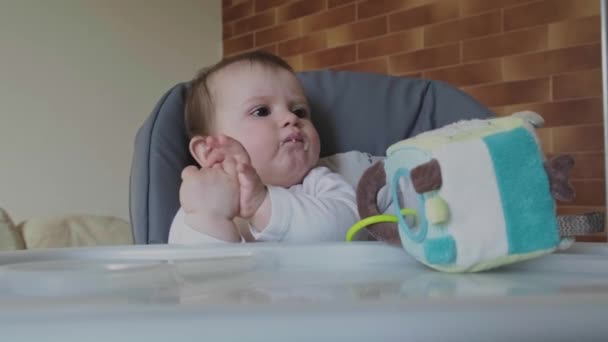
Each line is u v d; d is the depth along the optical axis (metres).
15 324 0.19
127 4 2.35
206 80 1.08
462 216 0.40
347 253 0.48
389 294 0.28
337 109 1.14
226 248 0.47
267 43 2.54
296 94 1.06
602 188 1.60
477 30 1.88
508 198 0.40
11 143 2.06
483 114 1.08
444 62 1.96
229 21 2.64
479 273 0.42
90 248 0.47
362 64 2.20
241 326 0.19
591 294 0.23
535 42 1.75
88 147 2.24
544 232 0.41
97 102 2.27
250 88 1.03
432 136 0.43
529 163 0.41
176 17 2.50
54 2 2.17
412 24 2.05
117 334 0.19
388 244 0.49
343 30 2.26
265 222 0.76
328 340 0.20
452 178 0.40
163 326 0.19
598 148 1.61
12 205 2.06
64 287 0.29
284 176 0.99
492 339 0.21
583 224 0.46
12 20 2.07
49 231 1.64
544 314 0.21
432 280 0.38
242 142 0.99
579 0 1.66
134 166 0.95
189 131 1.02
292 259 0.47
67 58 2.19
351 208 0.83
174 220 0.80
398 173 0.45
